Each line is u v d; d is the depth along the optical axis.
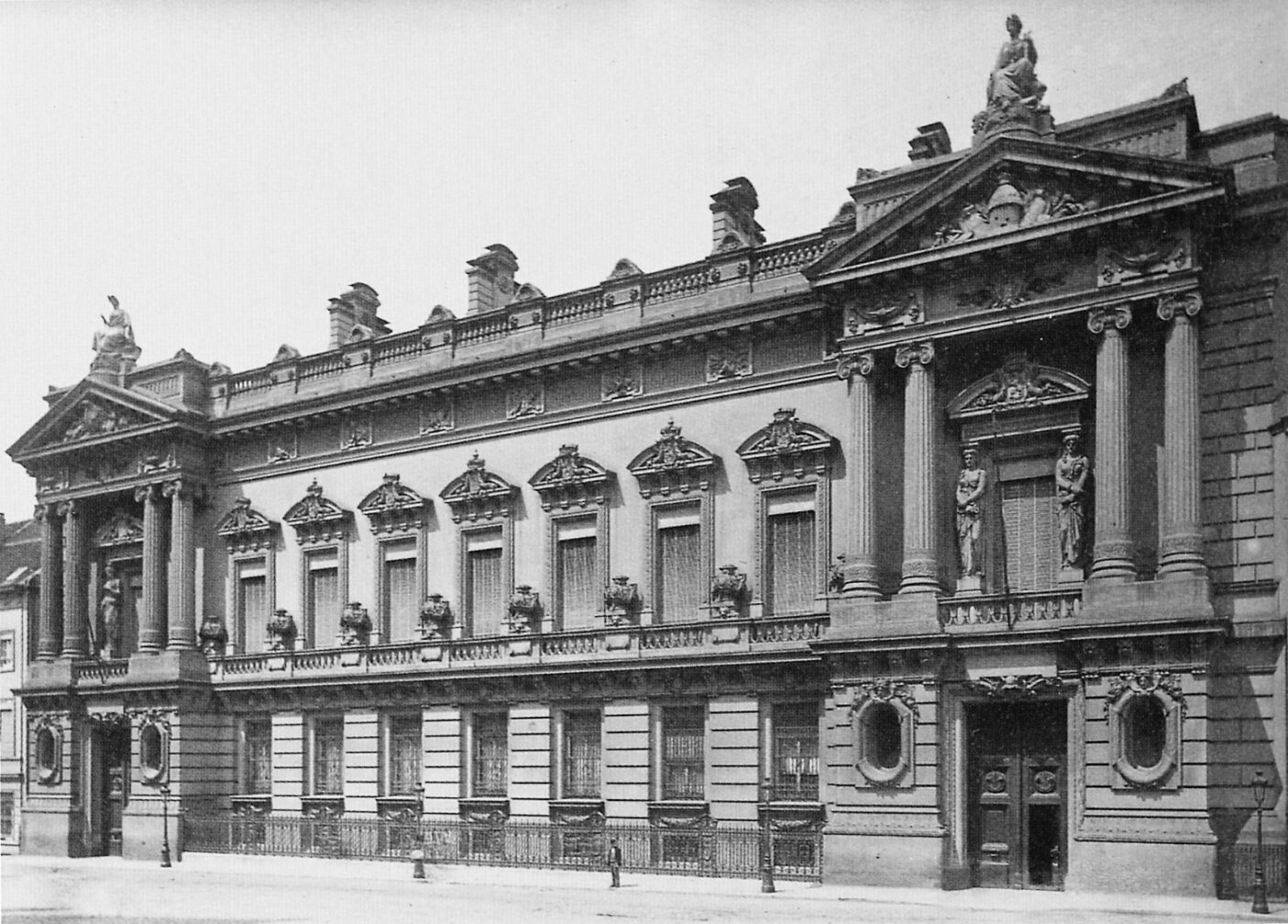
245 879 39.66
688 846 37.69
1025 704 32.78
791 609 37.66
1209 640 29.44
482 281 48.50
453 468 45.00
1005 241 32.66
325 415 47.97
